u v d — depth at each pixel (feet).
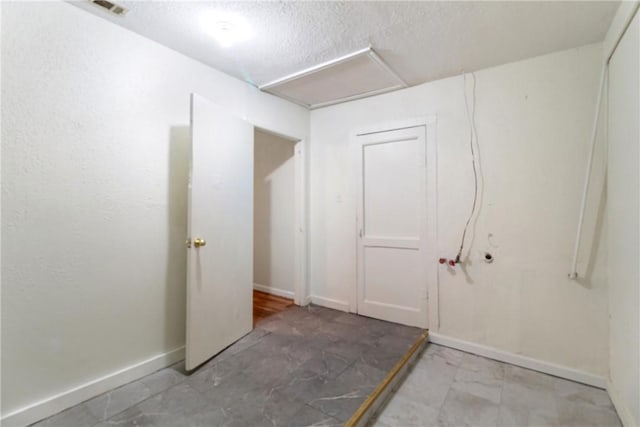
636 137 4.95
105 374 6.16
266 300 12.14
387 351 7.78
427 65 7.96
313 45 7.00
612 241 6.25
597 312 6.76
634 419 5.17
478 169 8.22
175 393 6.07
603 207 6.68
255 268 13.74
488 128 8.07
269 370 6.89
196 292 7.00
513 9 5.65
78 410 5.56
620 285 5.84
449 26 6.22
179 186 7.46
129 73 6.49
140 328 6.75
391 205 9.82
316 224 11.57
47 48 5.37
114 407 5.65
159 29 6.41
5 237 5.00
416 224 9.34
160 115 7.05
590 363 6.82
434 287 8.92
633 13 4.90
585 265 6.89
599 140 6.70
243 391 6.12
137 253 6.70
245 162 8.79
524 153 7.59
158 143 7.03
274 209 13.05
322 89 9.61
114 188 6.31
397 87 9.39
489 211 8.05
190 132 6.91
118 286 6.39
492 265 8.01
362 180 10.38
